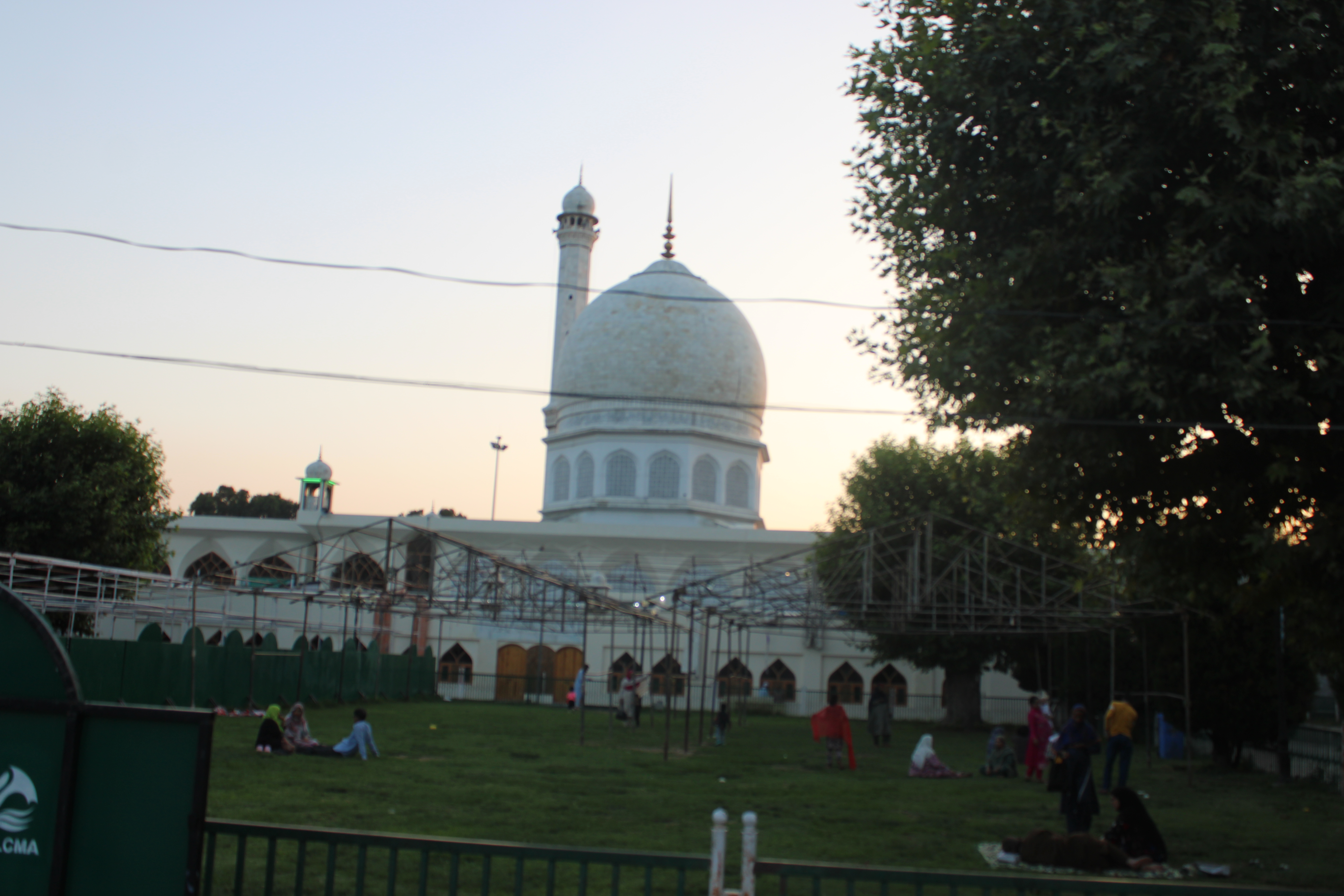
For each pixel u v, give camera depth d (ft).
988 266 48.91
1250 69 41.86
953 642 135.23
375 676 144.56
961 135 48.06
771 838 50.42
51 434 114.52
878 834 52.85
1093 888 22.41
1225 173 43.37
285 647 178.81
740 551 184.44
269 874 24.56
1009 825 57.52
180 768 24.09
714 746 101.50
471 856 43.73
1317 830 58.80
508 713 135.95
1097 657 120.26
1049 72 45.39
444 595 99.50
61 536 111.55
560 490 212.23
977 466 136.36
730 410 210.59
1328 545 43.68
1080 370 43.93
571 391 211.82
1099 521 51.93
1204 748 113.29
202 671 105.50
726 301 72.08
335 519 191.52
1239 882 44.52
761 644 174.91
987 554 91.61
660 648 173.58
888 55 51.24
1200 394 42.68
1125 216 44.27
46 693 24.76
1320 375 41.57
